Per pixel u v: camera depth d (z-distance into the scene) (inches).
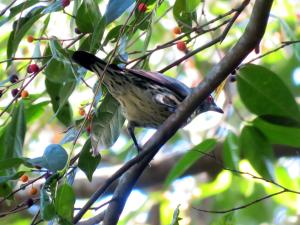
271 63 789.9
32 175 475.5
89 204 351.3
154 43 711.1
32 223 366.6
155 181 718.5
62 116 416.2
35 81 506.6
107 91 429.1
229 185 706.8
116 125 388.2
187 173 703.1
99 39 346.3
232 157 489.7
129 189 376.8
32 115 454.6
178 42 398.9
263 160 467.8
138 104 446.6
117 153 763.4
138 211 696.4
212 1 724.7
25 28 361.7
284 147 690.8
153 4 383.2
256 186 708.7
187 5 372.2
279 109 453.1
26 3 367.9
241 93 454.6
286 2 690.2
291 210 724.7
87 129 389.7
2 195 384.8
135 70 431.2
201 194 689.0
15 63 498.6
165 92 460.4
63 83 377.1
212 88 370.3
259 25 356.8
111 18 341.4
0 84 382.9
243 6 386.3
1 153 399.9
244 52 363.3
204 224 707.4
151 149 367.2
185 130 715.4
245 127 467.5
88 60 371.9
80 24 367.2
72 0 402.3
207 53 682.2
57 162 337.1
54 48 347.6
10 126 400.8
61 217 317.7
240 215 711.1
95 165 365.4
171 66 423.5
